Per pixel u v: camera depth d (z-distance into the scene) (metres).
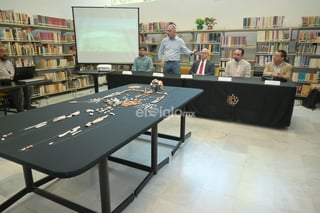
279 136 2.97
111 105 1.98
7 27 4.42
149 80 3.87
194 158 2.40
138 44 5.19
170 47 4.35
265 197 1.80
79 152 1.12
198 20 5.44
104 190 1.40
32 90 4.59
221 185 1.95
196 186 1.93
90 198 1.79
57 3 5.51
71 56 5.75
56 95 5.53
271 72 3.73
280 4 4.95
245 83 3.20
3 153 1.11
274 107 3.13
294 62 4.86
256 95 3.18
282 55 3.58
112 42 5.16
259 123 3.29
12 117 1.66
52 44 5.22
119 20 5.04
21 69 3.56
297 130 3.18
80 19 5.00
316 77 4.72
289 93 2.99
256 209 1.67
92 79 6.34
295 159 2.38
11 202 1.69
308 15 4.79
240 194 1.83
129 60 5.27
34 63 4.98
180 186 1.93
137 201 1.75
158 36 6.24
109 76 4.25
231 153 2.51
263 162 2.32
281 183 1.98
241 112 3.36
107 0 6.78
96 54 5.22
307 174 2.11
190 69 4.64
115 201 1.75
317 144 2.73
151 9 6.24
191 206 1.70
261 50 5.07
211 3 5.55
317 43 4.60
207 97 3.52
